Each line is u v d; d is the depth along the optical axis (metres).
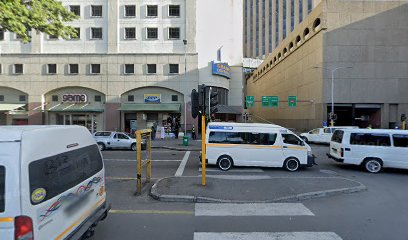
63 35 11.49
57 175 3.18
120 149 17.95
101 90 25.94
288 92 39.97
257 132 10.87
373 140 10.47
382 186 8.12
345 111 31.23
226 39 30.83
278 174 9.91
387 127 28.53
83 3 26.27
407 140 10.19
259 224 5.01
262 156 10.75
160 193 6.68
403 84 28.64
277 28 80.19
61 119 26.27
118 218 5.29
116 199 6.59
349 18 28.70
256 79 64.12
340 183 7.80
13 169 2.61
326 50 28.83
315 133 21.98
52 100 26.11
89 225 3.73
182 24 26.66
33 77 25.64
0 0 8.09
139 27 26.58
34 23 9.69
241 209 5.85
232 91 31.58
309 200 6.57
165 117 26.42
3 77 25.56
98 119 26.23
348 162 10.64
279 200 6.42
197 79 26.25
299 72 35.50
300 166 10.73
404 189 7.74
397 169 11.20
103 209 4.43
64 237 3.22
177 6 26.81
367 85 28.67
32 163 2.77
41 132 3.02
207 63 28.45
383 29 28.72
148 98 26.30
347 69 28.72
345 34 28.73
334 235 4.53
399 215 5.52
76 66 26.03
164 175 9.59
